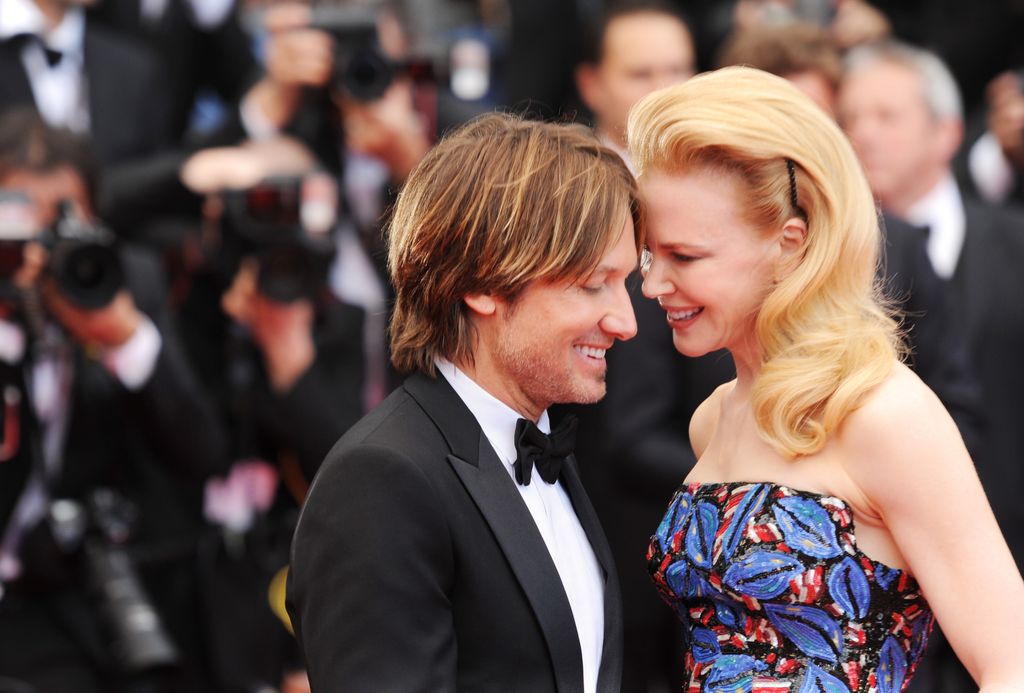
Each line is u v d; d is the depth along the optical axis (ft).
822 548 30.68
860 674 30.78
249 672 50.70
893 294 48.70
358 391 53.42
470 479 29.94
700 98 31.45
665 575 32.91
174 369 48.37
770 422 31.45
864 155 57.72
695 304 31.91
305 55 55.31
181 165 54.80
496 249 29.84
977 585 29.89
